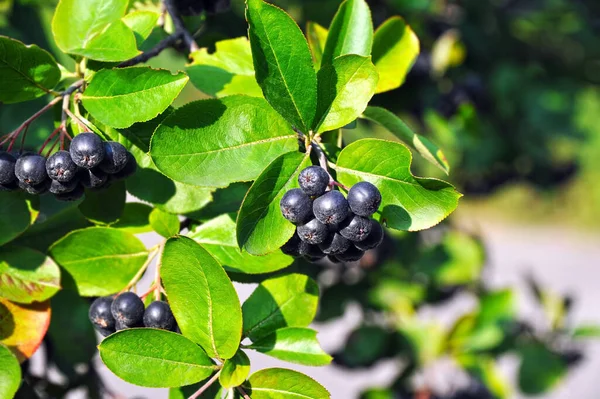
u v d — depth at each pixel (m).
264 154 0.49
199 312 0.49
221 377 0.49
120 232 0.53
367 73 0.49
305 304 0.52
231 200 0.53
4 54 0.49
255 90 0.55
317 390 0.49
